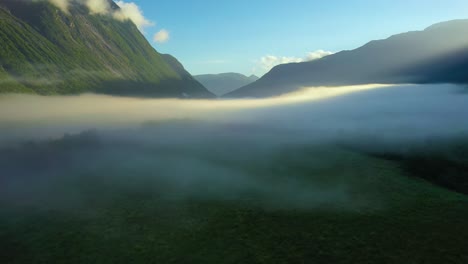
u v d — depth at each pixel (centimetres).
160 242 5062
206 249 4850
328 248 4766
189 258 4616
